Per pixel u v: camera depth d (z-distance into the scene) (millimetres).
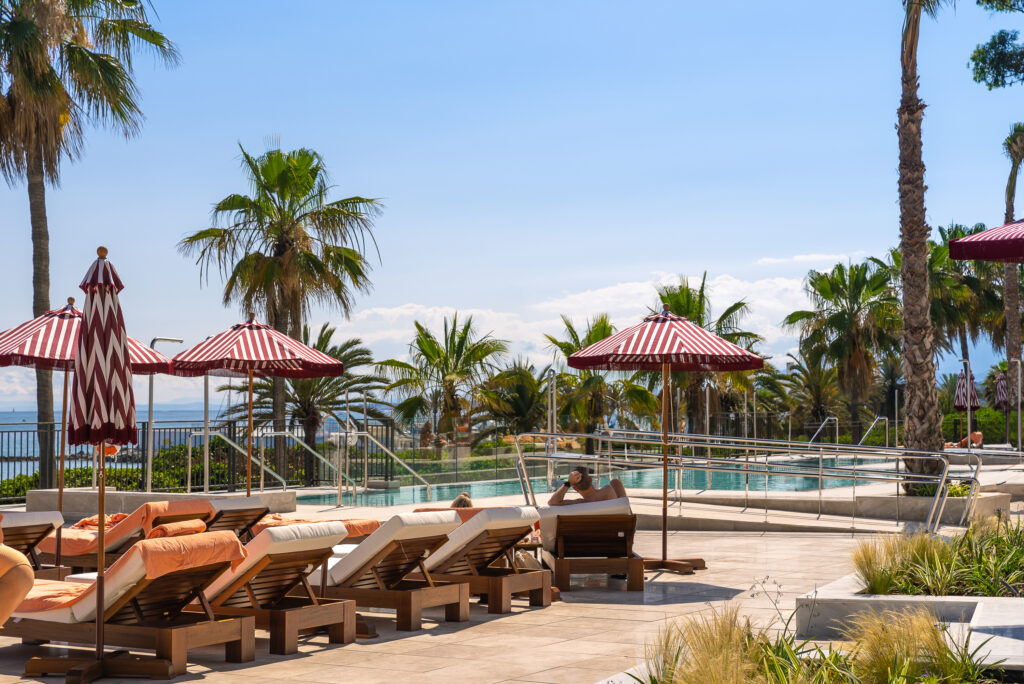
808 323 36969
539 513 9023
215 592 6508
